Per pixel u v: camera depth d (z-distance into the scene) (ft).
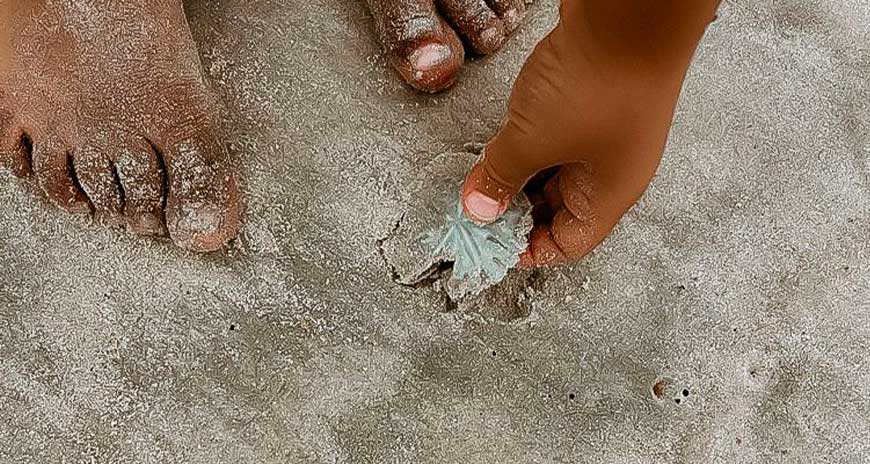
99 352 0.85
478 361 0.89
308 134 0.94
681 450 0.88
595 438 0.87
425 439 0.86
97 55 0.84
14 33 0.83
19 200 0.88
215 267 0.89
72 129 0.84
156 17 0.85
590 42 0.59
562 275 0.91
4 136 0.87
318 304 0.89
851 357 0.92
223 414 0.84
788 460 0.88
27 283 0.86
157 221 0.86
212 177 0.85
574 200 0.75
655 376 0.90
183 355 0.86
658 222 0.94
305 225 0.91
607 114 0.63
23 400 0.83
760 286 0.93
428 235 0.86
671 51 0.58
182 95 0.86
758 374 0.91
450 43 0.93
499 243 0.84
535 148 0.68
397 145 0.94
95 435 0.83
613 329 0.91
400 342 0.88
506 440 0.86
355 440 0.85
